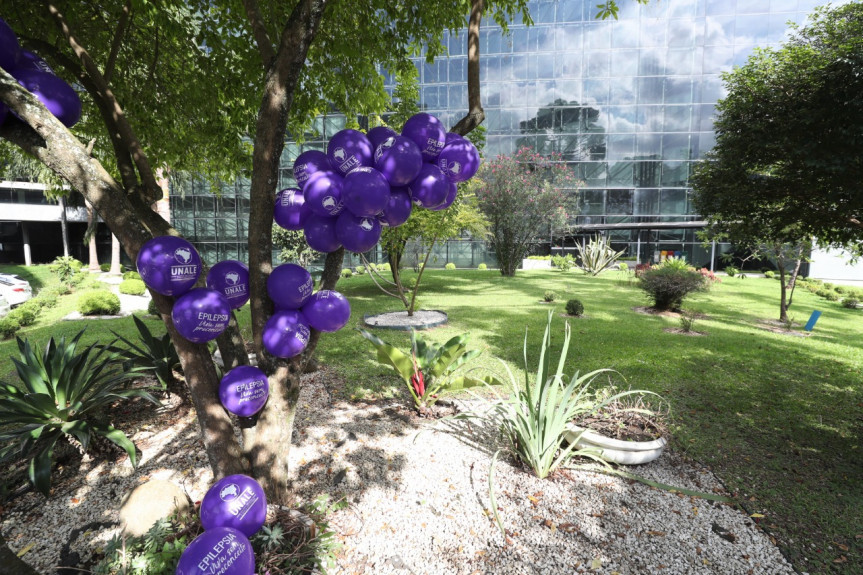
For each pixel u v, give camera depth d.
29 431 3.18
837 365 6.54
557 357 6.71
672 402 4.96
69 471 3.45
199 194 25.66
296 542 2.26
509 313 10.77
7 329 8.41
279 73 2.26
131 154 2.87
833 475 3.46
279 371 2.56
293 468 3.43
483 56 25.47
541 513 2.95
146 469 3.46
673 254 24.98
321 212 2.27
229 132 5.48
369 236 2.30
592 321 9.88
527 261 25.56
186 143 5.89
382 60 5.41
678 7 23.78
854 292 15.00
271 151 2.33
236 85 4.97
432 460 3.60
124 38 4.70
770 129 3.73
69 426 3.32
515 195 19.25
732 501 3.09
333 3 4.36
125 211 2.12
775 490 3.26
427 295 14.34
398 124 8.10
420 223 9.11
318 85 5.43
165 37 4.66
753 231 4.74
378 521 2.84
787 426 4.37
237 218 25.92
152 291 2.20
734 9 23.30
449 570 2.45
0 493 3.12
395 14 4.80
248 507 2.04
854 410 4.80
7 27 1.98
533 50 25.12
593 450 3.52
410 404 4.79
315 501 2.77
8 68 2.05
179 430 4.15
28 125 2.05
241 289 2.38
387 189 2.16
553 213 19.56
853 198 3.44
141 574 2.08
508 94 25.50
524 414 3.47
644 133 24.64
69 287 16.11
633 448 3.46
